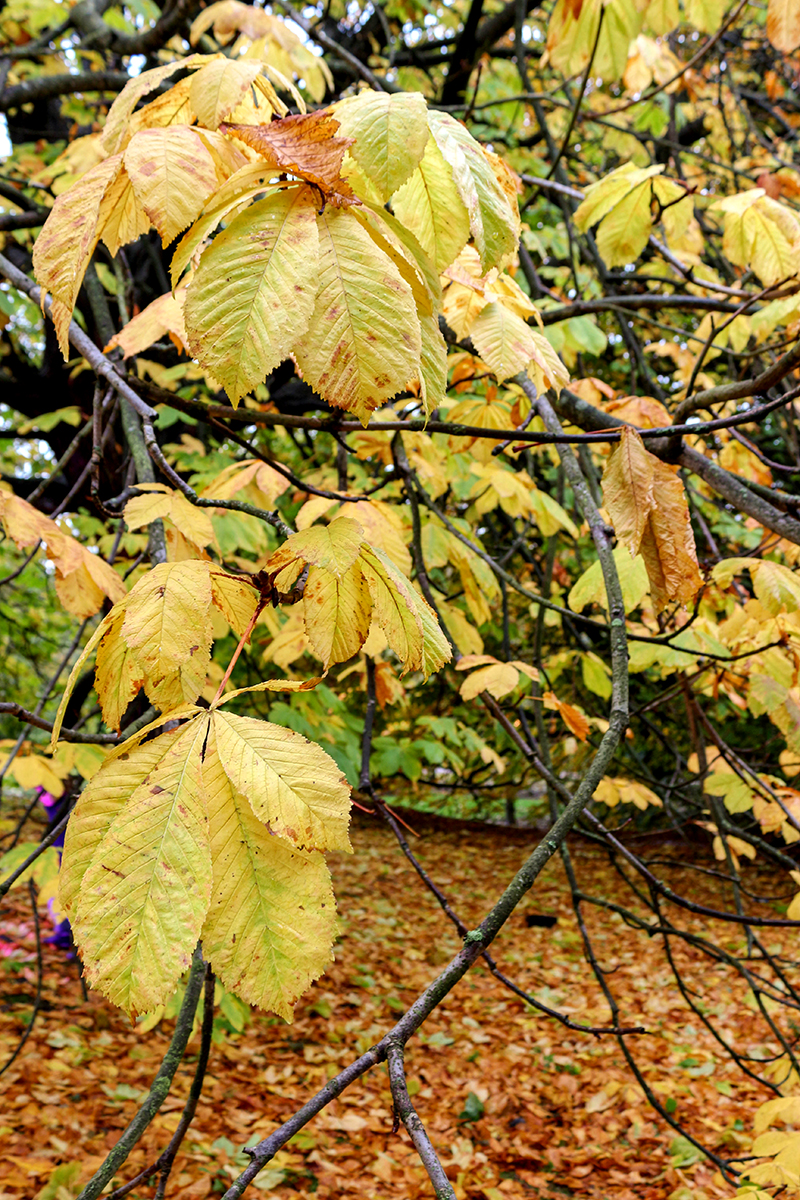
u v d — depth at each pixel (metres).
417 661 0.74
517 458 3.20
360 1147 4.14
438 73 6.12
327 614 0.76
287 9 3.04
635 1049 5.34
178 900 0.51
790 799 2.28
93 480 1.40
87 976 0.49
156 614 0.66
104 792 0.54
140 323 1.20
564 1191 3.84
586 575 1.89
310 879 0.53
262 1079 4.67
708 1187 3.76
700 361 1.44
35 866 2.16
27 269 4.75
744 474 2.91
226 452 4.27
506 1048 5.38
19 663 7.41
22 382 5.23
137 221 0.86
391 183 0.69
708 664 2.11
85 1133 3.84
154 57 4.13
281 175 0.68
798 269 1.69
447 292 1.31
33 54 3.54
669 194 2.02
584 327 2.87
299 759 0.56
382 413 2.24
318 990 6.06
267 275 0.62
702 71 4.77
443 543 2.51
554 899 9.04
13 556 5.09
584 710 4.48
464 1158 4.06
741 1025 5.70
